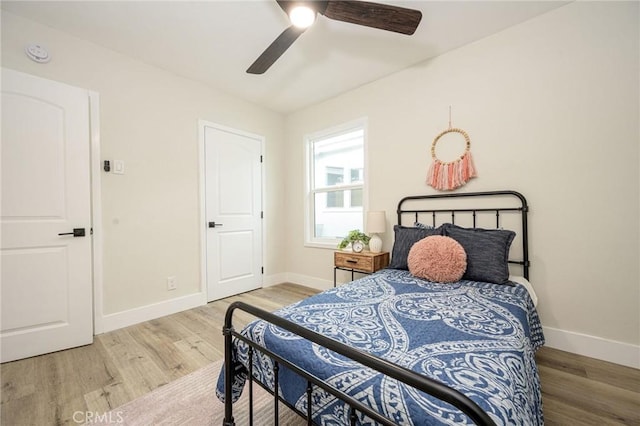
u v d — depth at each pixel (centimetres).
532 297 172
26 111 181
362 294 153
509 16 192
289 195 377
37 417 126
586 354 179
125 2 175
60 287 190
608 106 171
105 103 221
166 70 259
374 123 285
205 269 287
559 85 187
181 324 233
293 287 352
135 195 238
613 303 171
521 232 201
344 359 86
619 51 168
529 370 92
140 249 240
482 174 218
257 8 183
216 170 300
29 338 178
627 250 167
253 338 108
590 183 177
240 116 324
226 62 247
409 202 260
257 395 145
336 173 338
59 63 200
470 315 119
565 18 183
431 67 243
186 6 180
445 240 188
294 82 287
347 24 197
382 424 64
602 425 121
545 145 192
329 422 82
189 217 275
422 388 58
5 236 173
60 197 192
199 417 127
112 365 170
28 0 172
